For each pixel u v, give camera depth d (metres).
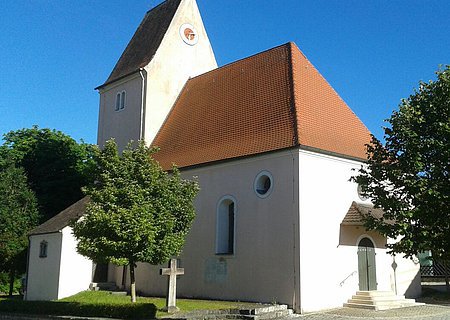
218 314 18.92
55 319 20.45
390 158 15.20
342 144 24.20
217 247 24.62
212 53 36.50
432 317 18.55
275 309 19.69
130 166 20.25
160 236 19.42
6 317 23.09
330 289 21.98
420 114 14.53
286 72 26.11
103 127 35.28
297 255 21.09
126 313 18.80
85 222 19.34
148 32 36.16
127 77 33.53
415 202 14.01
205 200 25.81
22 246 35.78
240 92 28.02
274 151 22.53
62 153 44.00
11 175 39.91
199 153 26.97
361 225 22.64
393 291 24.78
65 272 28.36
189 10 35.56
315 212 21.98
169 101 33.09
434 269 33.03
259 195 23.11
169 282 19.67
